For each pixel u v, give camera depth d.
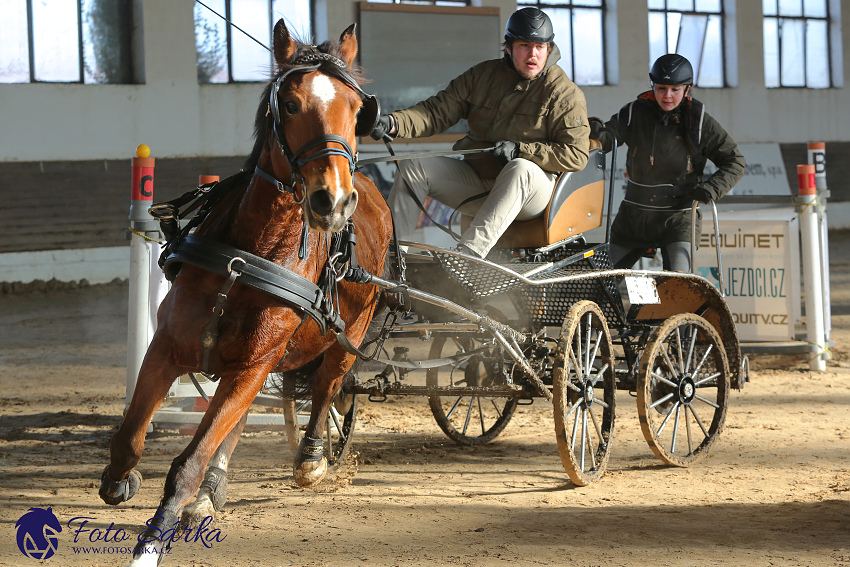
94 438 8.02
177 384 8.48
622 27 25.38
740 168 8.41
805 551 4.77
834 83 29.14
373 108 4.43
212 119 21.16
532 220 6.95
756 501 5.84
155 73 20.45
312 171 4.05
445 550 4.80
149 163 8.19
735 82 27.39
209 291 4.30
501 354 6.99
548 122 6.83
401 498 5.96
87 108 19.84
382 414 9.06
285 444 7.83
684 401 7.09
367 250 5.66
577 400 6.41
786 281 11.80
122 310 17.38
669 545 4.89
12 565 4.53
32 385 10.62
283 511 5.61
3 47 19.12
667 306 7.73
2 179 19.11
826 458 7.11
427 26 22.86
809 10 28.62
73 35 19.83
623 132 8.73
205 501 4.55
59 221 19.81
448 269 6.25
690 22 26.81
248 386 4.32
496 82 7.04
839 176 29.23
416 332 7.01
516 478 6.57
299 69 4.21
